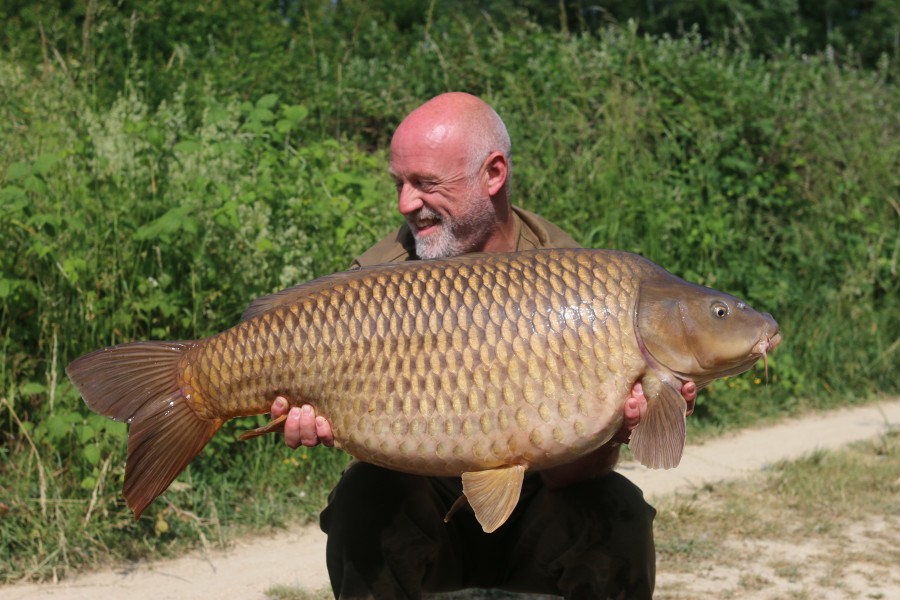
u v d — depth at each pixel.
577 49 10.05
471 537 3.16
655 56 10.23
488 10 16.06
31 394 5.06
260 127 6.28
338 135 8.62
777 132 9.45
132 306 5.14
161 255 5.36
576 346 2.45
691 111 9.04
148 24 9.84
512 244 3.23
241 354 2.53
